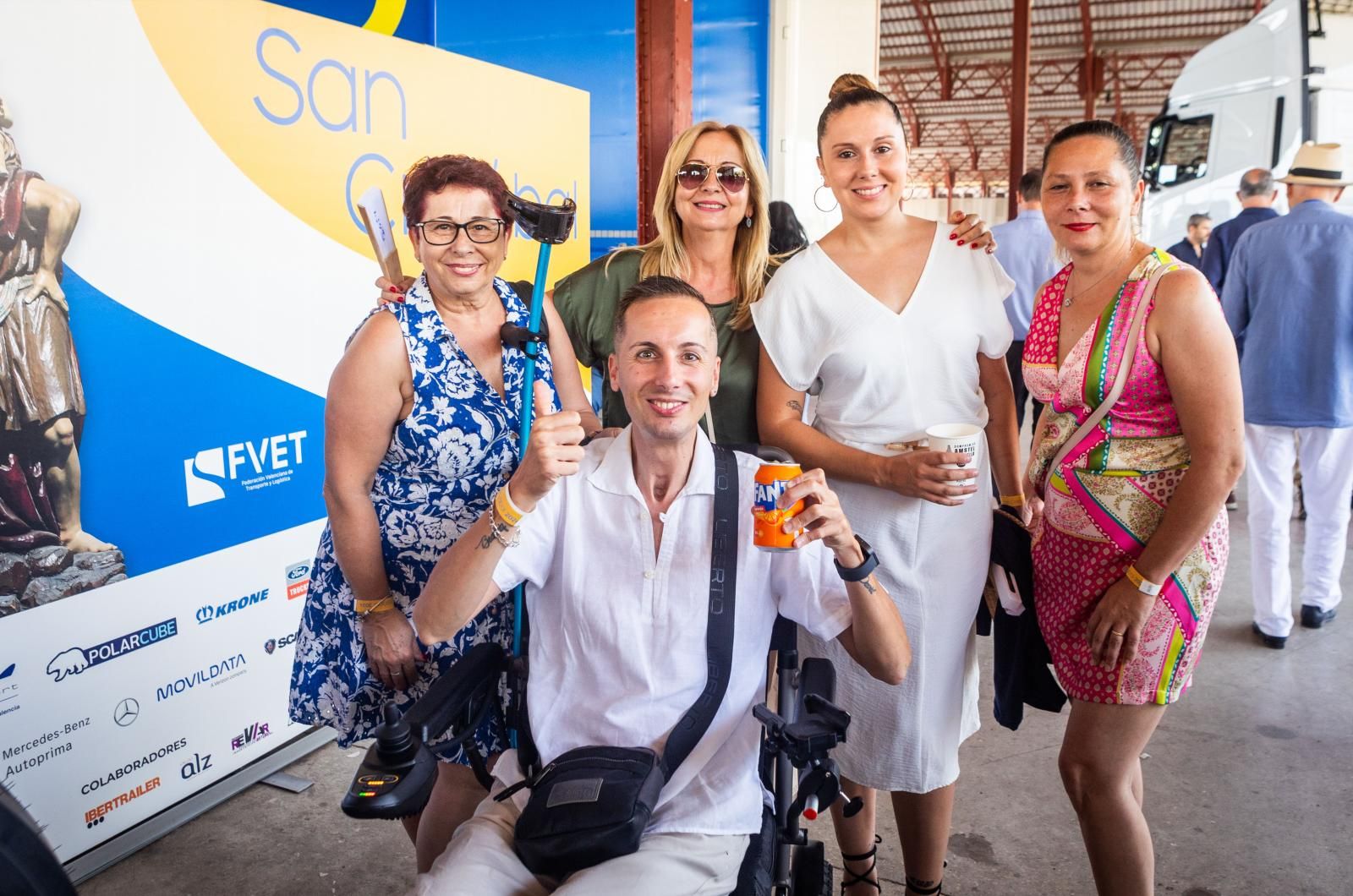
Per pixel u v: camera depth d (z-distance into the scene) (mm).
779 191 7074
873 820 2305
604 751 1633
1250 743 3246
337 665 2049
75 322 2254
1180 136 8773
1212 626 4215
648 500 1747
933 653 2117
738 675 1728
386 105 2980
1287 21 7531
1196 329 1813
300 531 2934
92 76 2225
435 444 1925
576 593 1732
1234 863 2615
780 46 6855
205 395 2582
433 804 2156
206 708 2736
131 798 2562
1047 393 2094
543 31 5258
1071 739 2066
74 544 2320
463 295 1925
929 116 29531
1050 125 31281
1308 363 3799
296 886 2521
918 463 1939
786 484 1548
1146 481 1930
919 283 2084
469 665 1779
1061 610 2055
